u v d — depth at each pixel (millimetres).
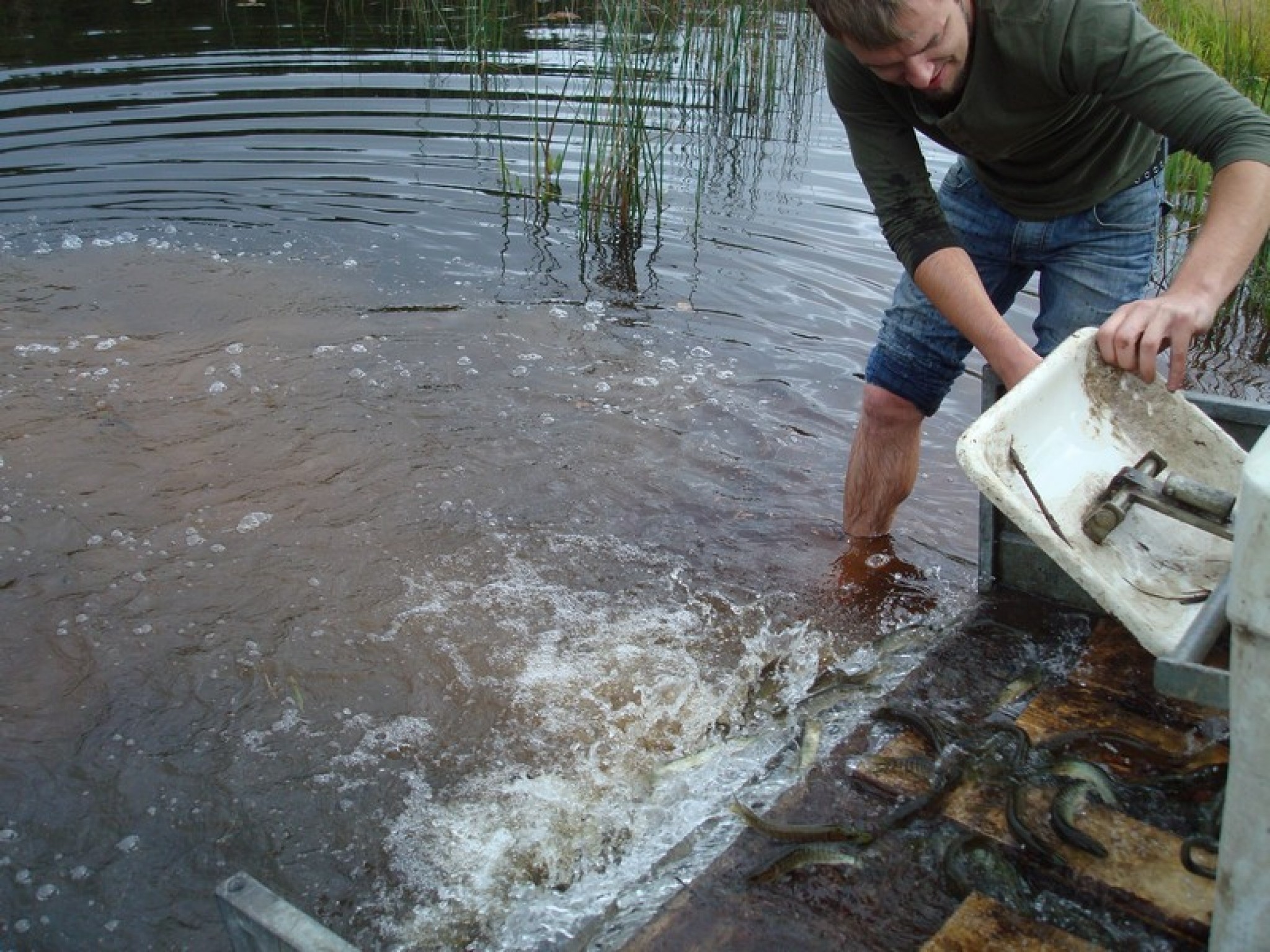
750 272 6266
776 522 4121
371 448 4469
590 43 9945
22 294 5691
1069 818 2180
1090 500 2469
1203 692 1814
